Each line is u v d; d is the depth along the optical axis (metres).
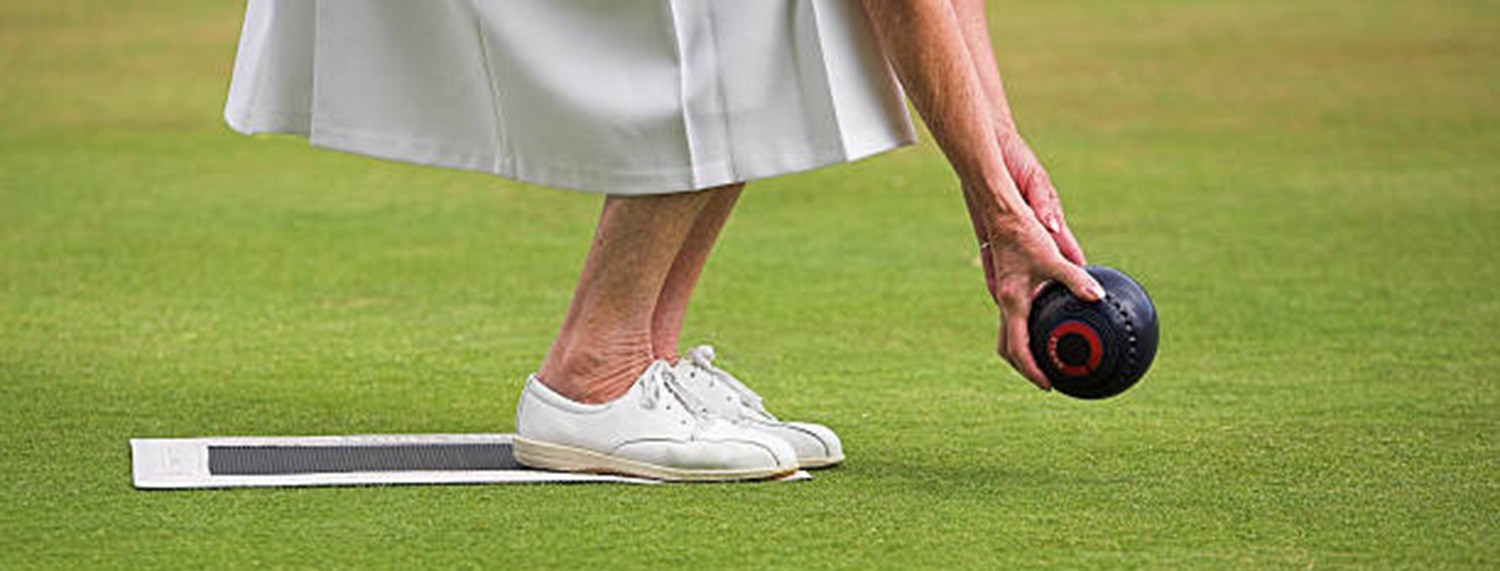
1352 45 19.02
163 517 4.37
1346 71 17.17
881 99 4.68
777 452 4.84
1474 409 5.77
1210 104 15.27
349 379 6.26
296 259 8.84
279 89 4.82
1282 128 13.84
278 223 9.91
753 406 5.15
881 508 4.54
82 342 6.83
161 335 6.99
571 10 4.59
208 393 5.97
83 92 15.88
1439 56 18.09
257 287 8.09
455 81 4.69
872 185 11.33
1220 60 18.11
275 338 6.98
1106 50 19.08
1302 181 11.42
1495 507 4.54
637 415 4.84
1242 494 4.68
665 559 4.06
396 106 4.73
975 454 5.18
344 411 5.76
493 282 8.30
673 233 4.83
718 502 4.59
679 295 5.09
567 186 4.67
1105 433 5.45
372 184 11.34
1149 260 8.92
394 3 4.69
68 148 12.73
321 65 4.72
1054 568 4.02
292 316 7.45
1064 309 4.69
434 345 6.90
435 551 4.11
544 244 9.36
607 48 4.59
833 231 9.77
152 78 16.89
